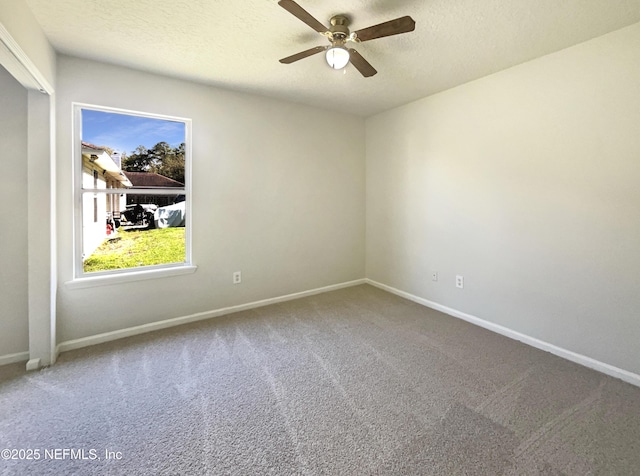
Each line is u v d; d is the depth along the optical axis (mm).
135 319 2766
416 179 3562
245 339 2664
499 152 2723
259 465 1391
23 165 2244
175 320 2961
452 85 3027
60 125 2369
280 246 3604
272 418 1698
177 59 2451
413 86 3041
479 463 1399
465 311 3104
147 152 2805
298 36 2121
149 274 2797
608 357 2141
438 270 3363
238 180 3248
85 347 2508
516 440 1535
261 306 3488
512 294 2691
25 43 1703
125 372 2150
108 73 2527
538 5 1757
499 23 1939
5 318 2246
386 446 1498
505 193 2697
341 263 4168
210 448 1488
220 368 2209
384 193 4023
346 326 2945
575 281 2293
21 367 2203
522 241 2600
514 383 2023
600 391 1939
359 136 4203
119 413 1734
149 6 1777
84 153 2543
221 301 3230
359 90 3170
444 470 1362
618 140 2041
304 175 3732
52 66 2221
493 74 2725
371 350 2473
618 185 2059
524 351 2459
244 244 3342
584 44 2160
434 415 1717
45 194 2168
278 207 3553
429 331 2834
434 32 2045
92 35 2088
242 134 3238
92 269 2605
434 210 3369
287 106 3529
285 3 1483
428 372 2152
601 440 1537
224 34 2090
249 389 1963
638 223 1990
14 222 2240
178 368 2207
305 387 1982
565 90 2271
